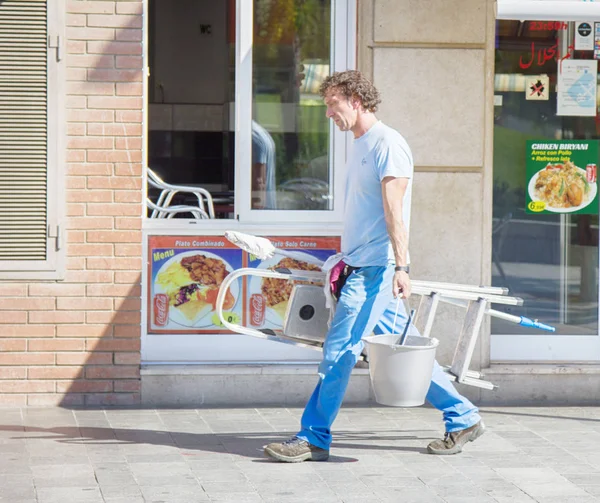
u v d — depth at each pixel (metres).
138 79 9.38
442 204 9.77
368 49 9.66
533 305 10.29
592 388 9.94
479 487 7.02
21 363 9.39
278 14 9.80
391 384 7.21
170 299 9.70
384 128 7.53
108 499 6.64
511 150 10.20
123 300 9.45
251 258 9.75
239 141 9.82
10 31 9.23
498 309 10.21
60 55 9.27
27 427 8.62
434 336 9.82
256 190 9.86
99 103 9.35
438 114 9.72
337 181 9.88
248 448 8.01
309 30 9.81
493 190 10.23
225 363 9.73
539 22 10.17
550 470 7.47
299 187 9.90
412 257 9.77
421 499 6.74
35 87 9.28
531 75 10.17
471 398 9.85
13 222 9.32
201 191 9.88
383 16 9.63
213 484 7.00
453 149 9.73
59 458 7.63
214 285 9.73
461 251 9.80
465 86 9.72
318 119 9.88
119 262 9.44
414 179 9.73
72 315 9.42
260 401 9.65
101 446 8.01
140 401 9.52
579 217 10.29
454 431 7.91
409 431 8.66
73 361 9.45
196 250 9.71
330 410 7.59
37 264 9.35
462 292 7.99
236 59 9.82
